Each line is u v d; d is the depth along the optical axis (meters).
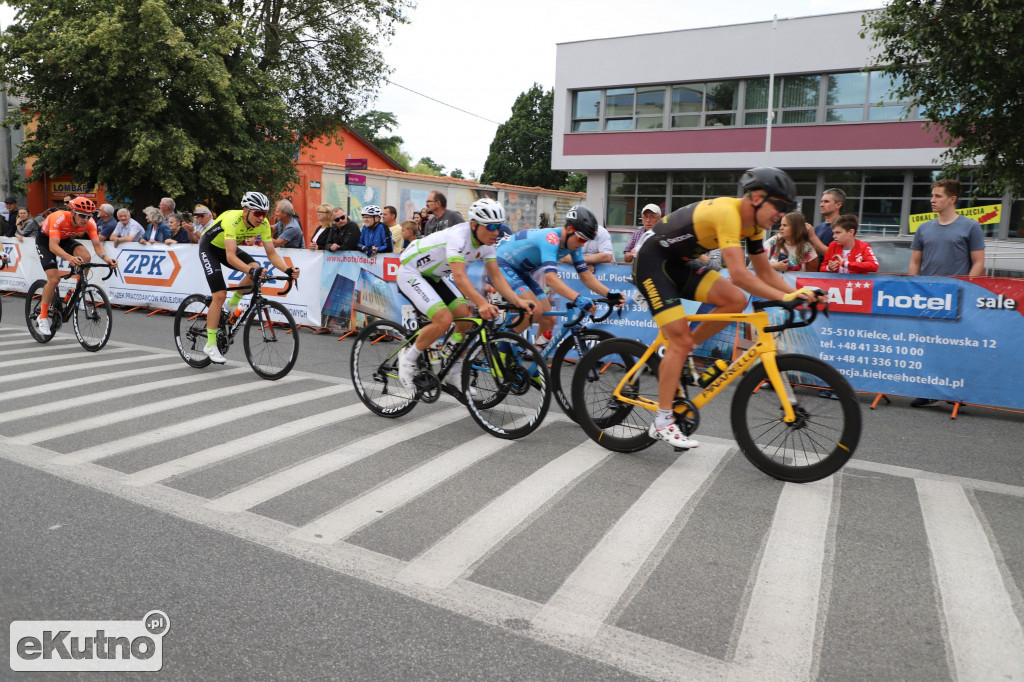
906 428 4.98
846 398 3.58
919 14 8.71
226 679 2.10
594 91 25.70
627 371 4.21
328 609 2.49
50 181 24.73
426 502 3.46
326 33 20.77
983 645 2.31
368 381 5.06
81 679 2.10
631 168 25.08
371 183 21.56
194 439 4.41
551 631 2.37
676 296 3.86
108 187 17.89
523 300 4.62
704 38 23.31
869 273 5.92
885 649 2.29
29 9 15.84
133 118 16.23
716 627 2.40
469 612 2.48
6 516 3.21
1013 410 5.27
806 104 22.12
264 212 6.00
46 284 7.63
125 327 9.05
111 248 10.81
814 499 3.56
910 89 9.34
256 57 18.61
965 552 2.99
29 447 4.21
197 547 2.94
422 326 4.98
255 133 18.94
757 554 2.95
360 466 3.97
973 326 5.29
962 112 8.84
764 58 22.42
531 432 4.43
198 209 9.53
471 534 3.11
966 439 4.71
